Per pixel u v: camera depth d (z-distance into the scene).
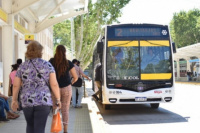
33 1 14.13
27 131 4.59
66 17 21.36
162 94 11.22
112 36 11.53
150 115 11.28
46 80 4.50
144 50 11.48
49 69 4.53
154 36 11.60
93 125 8.49
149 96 11.15
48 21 21.75
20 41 19.27
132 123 9.62
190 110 12.55
